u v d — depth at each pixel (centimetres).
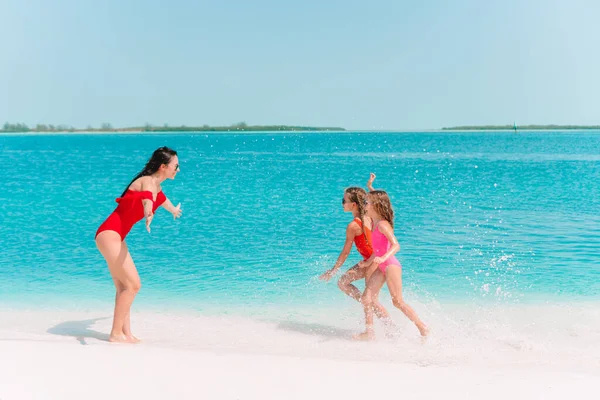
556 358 515
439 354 529
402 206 1520
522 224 1226
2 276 828
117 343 541
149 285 791
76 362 448
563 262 894
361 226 617
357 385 414
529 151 5169
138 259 934
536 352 536
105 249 546
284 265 897
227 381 418
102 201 1591
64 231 1145
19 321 641
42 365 440
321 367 453
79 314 670
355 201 627
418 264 888
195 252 981
